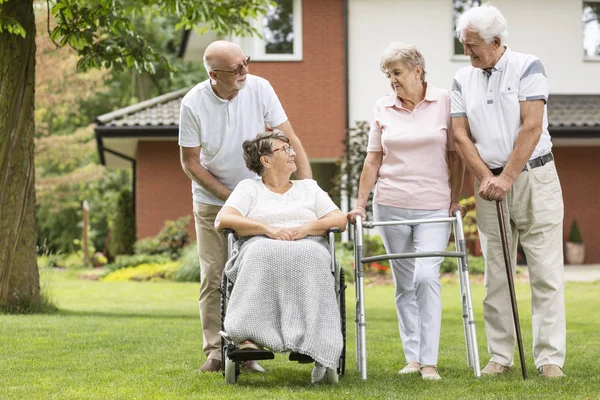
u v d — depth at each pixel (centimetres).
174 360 616
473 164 545
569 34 2070
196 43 2189
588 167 2042
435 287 543
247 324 480
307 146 2005
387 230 582
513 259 577
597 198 2041
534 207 548
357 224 551
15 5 970
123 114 2022
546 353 546
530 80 541
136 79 3506
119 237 2398
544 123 555
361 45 2012
